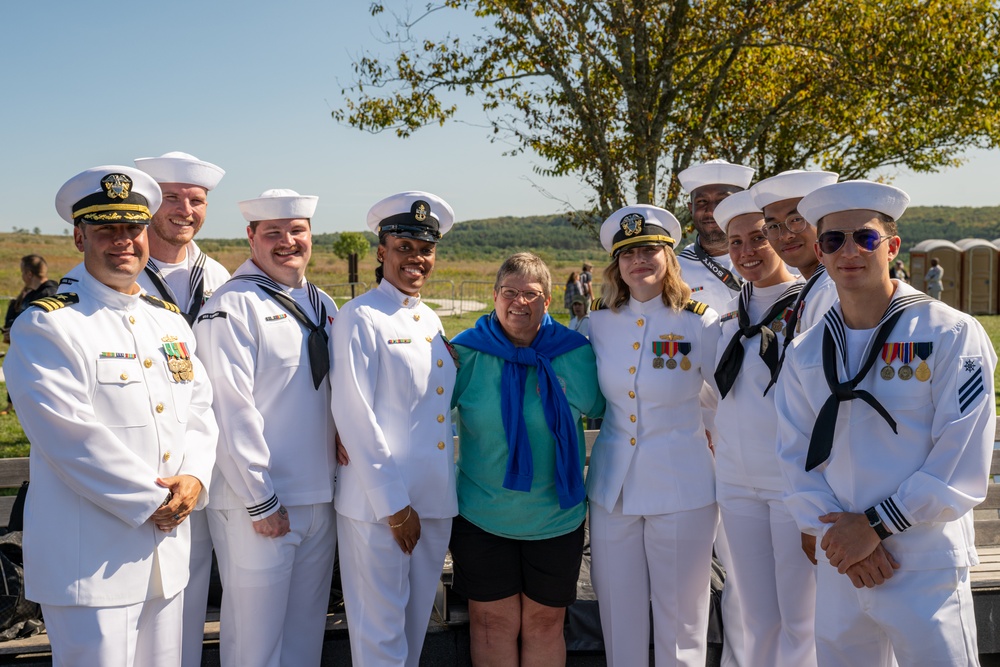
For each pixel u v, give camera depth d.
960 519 2.73
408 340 3.43
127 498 2.77
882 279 2.75
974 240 26.95
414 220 3.46
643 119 10.23
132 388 2.89
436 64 10.85
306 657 3.50
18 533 3.72
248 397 3.24
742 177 4.38
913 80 10.80
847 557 2.67
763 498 3.35
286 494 3.32
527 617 3.55
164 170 3.65
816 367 2.87
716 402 3.87
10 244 64.25
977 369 2.60
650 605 3.79
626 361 3.56
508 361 3.54
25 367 2.75
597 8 10.28
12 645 3.49
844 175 12.77
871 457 2.73
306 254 3.53
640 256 3.54
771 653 3.44
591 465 3.68
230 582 3.28
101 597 2.75
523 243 116.69
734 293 4.36
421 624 3.50
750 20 10.06
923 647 2.65
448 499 3.45
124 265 2.94
